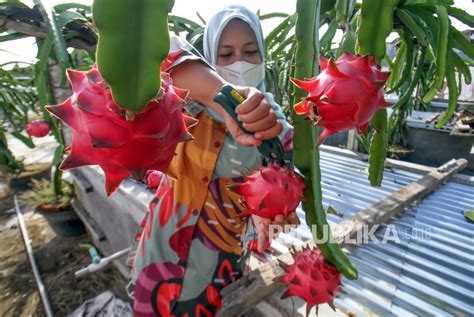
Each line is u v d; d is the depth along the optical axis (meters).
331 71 0.42
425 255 1.18
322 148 2.83
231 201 0.80
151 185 1.54
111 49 0.30
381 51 0.56
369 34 0.56
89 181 2.50
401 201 1.48
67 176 3.70
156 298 0.83
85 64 2.76
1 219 3.37
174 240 0.82
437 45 0.82
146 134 0.35
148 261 0.84
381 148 0.76
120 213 1.92
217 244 0.83
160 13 0.31
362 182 2.01
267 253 1.18
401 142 3.23
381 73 0.43
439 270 1.09
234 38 0.77
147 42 0.30
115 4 0.29
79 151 0.38
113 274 2.34
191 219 0.81
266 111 0.44
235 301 0.85
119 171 0.39
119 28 0.30
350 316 0.88
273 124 0.45
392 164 2.25
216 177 0.81
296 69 0.51
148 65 0.31
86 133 0.36
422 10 0.86
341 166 2.35
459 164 2.05
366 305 0.92
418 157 3.12
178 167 0.79
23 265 2.57
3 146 4.62
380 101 0.43
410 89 1.03
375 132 0.76
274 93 2.49
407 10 0.86
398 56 1.10
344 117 0.41
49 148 6.24
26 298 2.22
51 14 1.56
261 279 0.90
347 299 0.94
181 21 2.09
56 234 2.97
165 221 0.83
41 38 1.87
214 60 0.80
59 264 2.54
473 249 1.21
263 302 0.93
